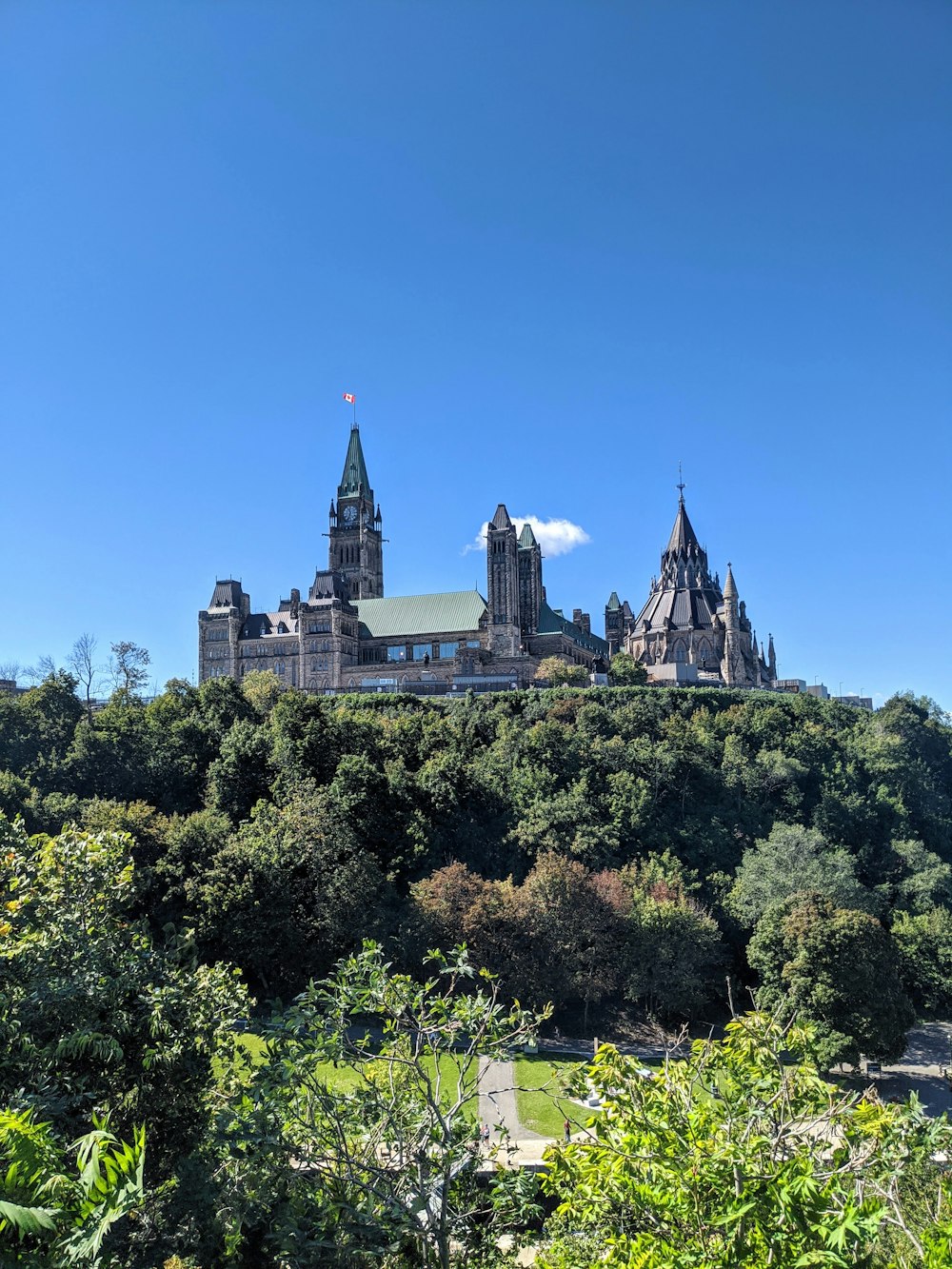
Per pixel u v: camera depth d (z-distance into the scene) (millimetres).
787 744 152125
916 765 161125
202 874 80688
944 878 125562
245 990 37469
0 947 33031
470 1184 24844
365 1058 25469
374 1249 21547
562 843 112812
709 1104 21688
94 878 38219
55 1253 15266
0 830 40375
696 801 133875
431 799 113062
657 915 91750
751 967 98000
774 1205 18641
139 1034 33750
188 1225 26594
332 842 88250
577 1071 23906
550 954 88438
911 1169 21938
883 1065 85062
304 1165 26938
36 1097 26672
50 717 115500
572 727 148125
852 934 82062
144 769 111500
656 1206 19656
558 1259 22219
